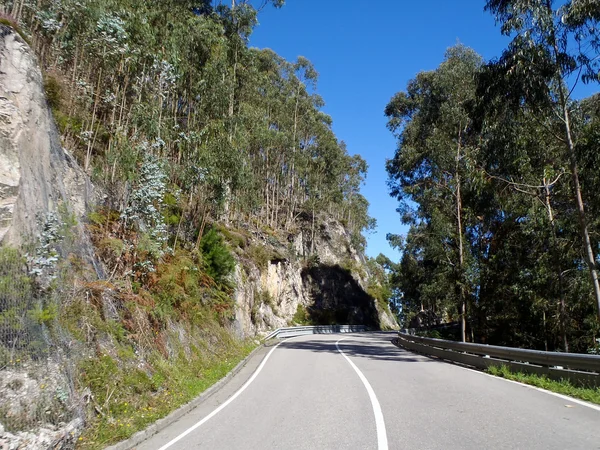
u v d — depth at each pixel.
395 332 49.50
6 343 5.69
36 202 7.94
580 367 9.63
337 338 33.47
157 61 16.59
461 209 25.19
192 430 6.79
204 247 20.17
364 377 11.75
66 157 11.75
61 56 14.33
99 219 12.12
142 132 15.03
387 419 7.02
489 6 15.73
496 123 17.69
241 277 25.95
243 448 5.69
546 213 20.16
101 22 13.52
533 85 15.19
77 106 14.88
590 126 15.03
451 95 25.34
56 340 6.74
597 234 18.08
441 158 24.53
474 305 25.25
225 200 20.44
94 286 8.99
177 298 14.10
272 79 44.25
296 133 45.78
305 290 49.66
